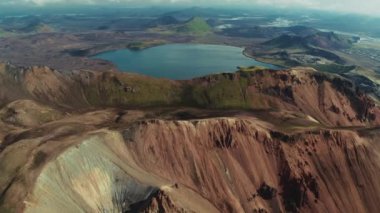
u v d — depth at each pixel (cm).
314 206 12588
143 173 11538
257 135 13462
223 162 12744
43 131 13288
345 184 13238
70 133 12794
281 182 12925
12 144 11331
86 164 10938
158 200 10312
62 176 10275
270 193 12575
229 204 11962
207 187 12138
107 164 11275
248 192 12419
